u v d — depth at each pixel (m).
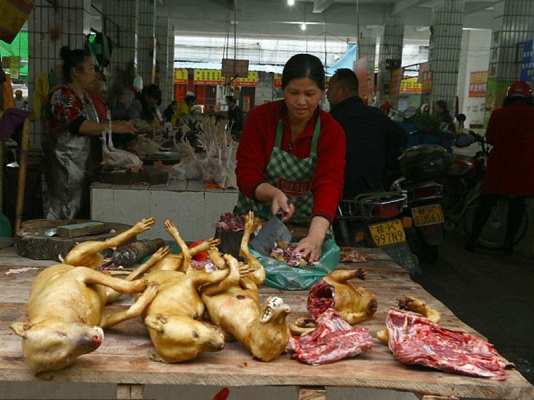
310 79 2.36
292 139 2.62
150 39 15.36
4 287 2.27
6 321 1.91
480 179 7.21
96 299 1.77
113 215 4.20
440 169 5.56
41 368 1.50
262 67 33.06
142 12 15.28
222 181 4.41
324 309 1.98
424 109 12.98
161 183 4.45
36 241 2.65
